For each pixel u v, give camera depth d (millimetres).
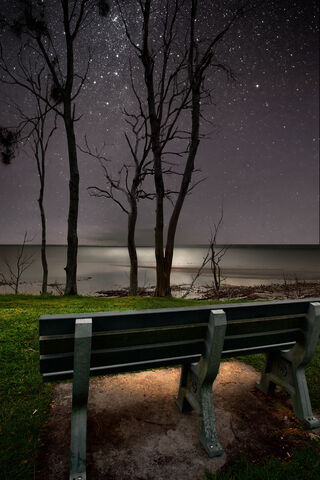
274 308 2021
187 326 1817
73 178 12109
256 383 2697
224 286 30422
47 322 1514
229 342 1995
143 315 1661
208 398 1980
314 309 2088
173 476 1652
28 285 32531
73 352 1656
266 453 1863
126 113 14148
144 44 11977
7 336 4086
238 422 2168
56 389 2594
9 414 2170
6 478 1588
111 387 2656
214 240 16172
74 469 1593
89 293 26344
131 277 14172
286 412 2311
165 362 1902
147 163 13445
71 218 12023
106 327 1622
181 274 45375
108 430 2039
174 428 2072
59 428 2051
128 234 14148
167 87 12109
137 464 1734
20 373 2887
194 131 12055
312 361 3383
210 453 1806
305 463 1759
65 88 12047
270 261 89312
